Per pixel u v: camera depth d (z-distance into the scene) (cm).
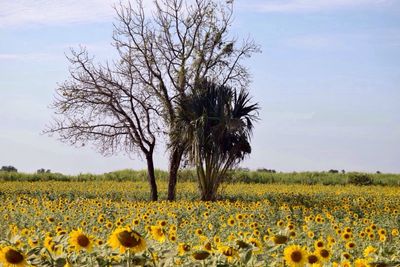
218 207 1914
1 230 1216
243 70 3053
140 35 2931
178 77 2917
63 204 1941
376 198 2789
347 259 643
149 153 2883
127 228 407
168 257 431
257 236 895
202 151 2631
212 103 2678
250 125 2634
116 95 2856
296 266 489
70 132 2858
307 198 2670
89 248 437
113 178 4538
